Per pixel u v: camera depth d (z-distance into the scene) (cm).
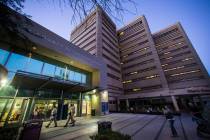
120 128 851
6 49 1064
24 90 1090
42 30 1324
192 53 3606
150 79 3697
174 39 4212
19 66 1126
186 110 2448
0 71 338
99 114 1806
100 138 382
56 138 600
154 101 2903
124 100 3456
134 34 4850
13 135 489
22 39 421
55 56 1469
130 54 4594
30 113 1074
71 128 841
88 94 1909
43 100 1227
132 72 4222
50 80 1045
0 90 927
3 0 308
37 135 527
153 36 4803
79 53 1750
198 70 3322
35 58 1306
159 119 1291
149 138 592
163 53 4231
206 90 2288
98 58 2194
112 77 3781
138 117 1548
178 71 3644
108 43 4172
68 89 1451
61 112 1323
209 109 629
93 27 4050
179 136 612
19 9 343
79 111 1638
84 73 1995
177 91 2600
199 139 548
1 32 370
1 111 911
